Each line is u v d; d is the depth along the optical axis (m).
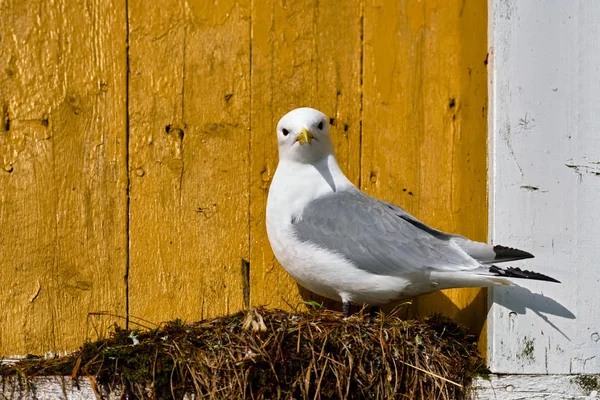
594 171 5.92
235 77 6.95
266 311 5.86
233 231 6.71
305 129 6.28
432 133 6.97
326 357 5.50
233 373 5.43
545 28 6.01
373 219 6.12
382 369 5.55
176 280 6.60
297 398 5.46
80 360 5.57
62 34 6.81
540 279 5.51
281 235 6.25
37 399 5.55
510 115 5.93
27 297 6.43
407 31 7.11
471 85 6.58
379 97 7.00
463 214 6.64
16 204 6.54
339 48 7.05
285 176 6.44
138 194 6.68
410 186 6.89
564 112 5.96
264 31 7.02
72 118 6.71
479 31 6.37
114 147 6.72
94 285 6.52
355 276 6.00
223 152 6.82
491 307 5.80
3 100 6.66
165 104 6.84
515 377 5.74
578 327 5.79
